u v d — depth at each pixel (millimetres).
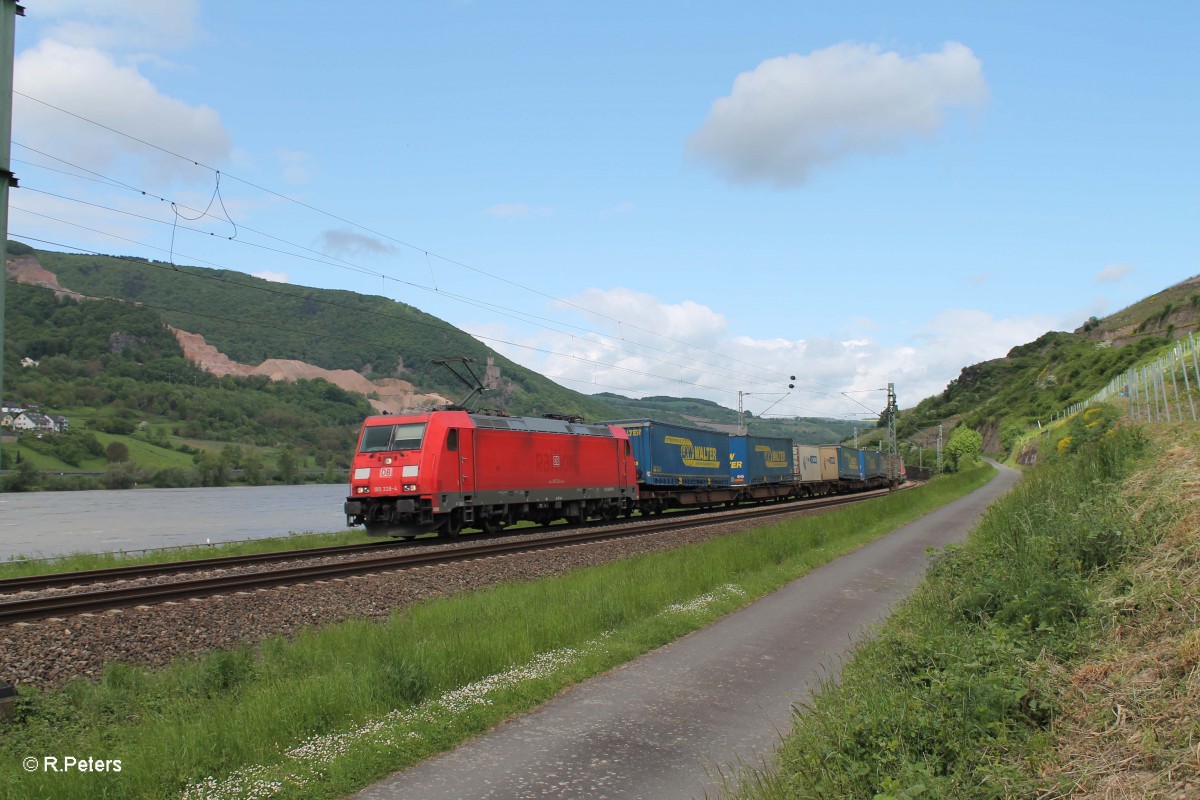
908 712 5734
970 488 48406
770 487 49594
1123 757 4812
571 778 5895
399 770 6098
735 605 12469
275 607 12242
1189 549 7727
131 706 7586
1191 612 6484
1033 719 5746
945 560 11906
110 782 5578
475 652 8547
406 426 23547
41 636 10023
